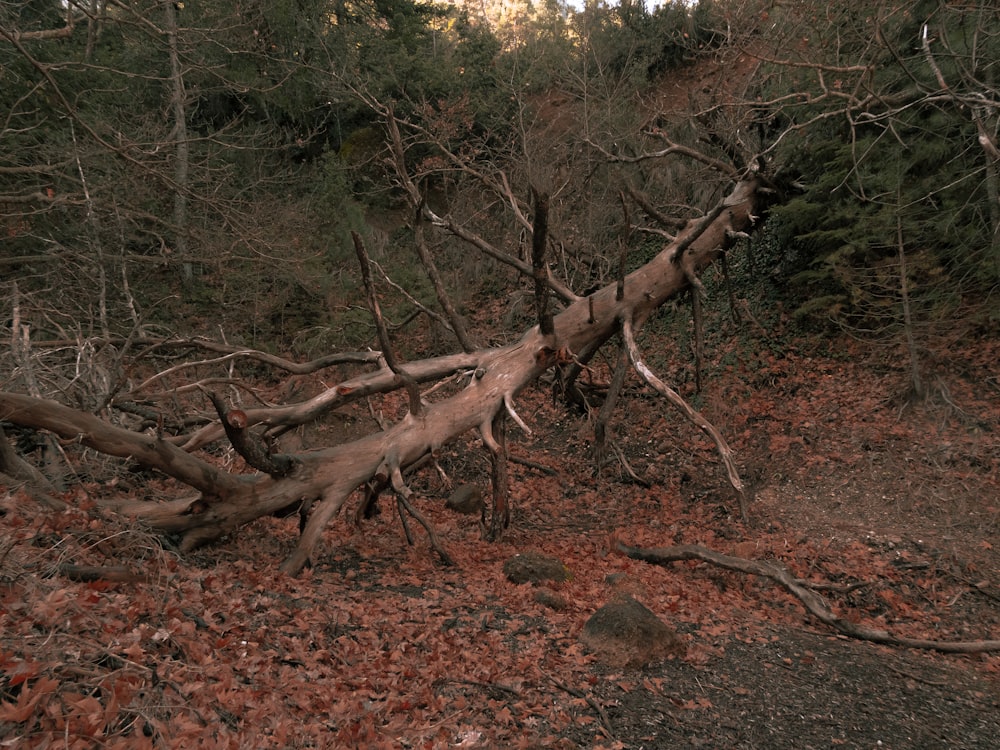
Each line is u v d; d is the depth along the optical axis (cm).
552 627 656
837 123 1461
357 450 893
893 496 1116
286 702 439
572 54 2448
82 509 620
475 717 486
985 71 1198
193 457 773
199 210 1648
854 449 1230
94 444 714
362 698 473
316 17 2016
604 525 1182
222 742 350
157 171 1246
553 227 1365
